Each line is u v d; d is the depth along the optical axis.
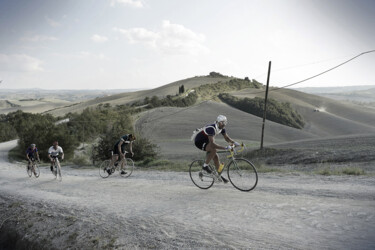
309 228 4.12
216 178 7.39
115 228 5.30
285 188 7.30
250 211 5.22
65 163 23.52
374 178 8.52
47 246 5.62
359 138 28.42
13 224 7.09
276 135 77.25
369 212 4.48
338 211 4.69
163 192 7.88
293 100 165.25
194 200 6.52
